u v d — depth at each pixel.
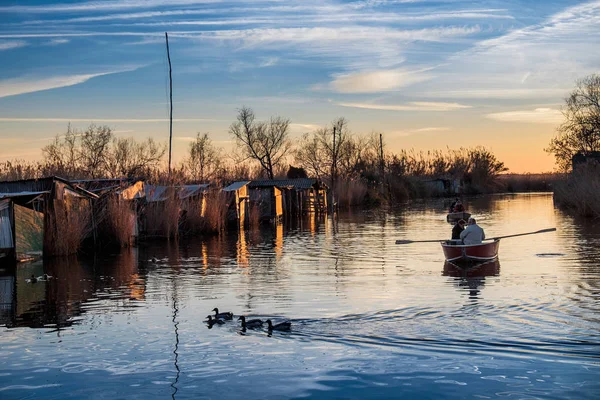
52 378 12.98
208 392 12.09
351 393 11.86
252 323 16.47
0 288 23.52
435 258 29.38
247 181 54.91
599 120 65.69
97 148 61.88
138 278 25.31
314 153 92.88
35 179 33.34
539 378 12.38
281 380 12.58
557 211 62.09
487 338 14.89
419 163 132.12
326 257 30.88
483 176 129.00
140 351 14.62
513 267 25.86
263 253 33.31
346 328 16.08
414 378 12.52
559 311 17.41
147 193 43.03
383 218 59.97
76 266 29.25
